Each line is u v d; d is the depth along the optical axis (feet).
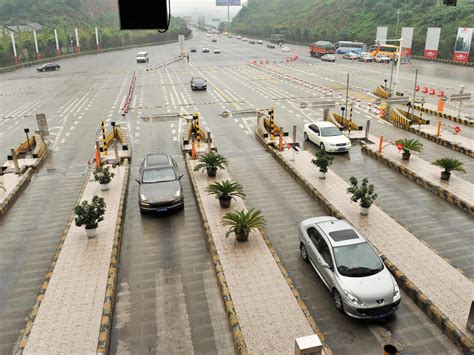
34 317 29.48
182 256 38.58
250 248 37.81
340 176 57.21
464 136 73.87
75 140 78.02
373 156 64.95
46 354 26.27
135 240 41.55
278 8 481.46
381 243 38.32
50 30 291.58
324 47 225.35
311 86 134.10
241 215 39.11
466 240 40.24
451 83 136.77
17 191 53.57
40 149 67.36
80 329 28.27
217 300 32.32
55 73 185.88
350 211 44.78
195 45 346.74
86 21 415.44
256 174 59.21
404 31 206.08
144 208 45.34
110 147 72.64
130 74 176.76
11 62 216.54
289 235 42.06
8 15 376.89
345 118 82.74
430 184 51.57
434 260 35.53
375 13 292.20
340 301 30.17
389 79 146.82
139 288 34.01
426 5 267.80
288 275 34.55
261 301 30.76
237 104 108.37
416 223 43.70
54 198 52.85
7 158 68.33
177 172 50.98
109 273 34.47
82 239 39.86
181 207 47.19
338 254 32.07
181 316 30.63
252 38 424.46
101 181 51.01
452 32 221.46
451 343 27.48
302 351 20.99
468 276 34.45
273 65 199.31
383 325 29.25
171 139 77.77
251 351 26.21
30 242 42.32
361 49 242.17
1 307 32.40
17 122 94.32
